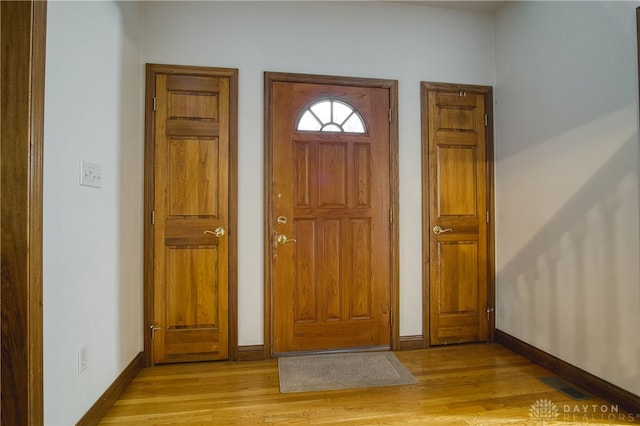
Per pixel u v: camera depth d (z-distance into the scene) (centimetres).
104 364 177
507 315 260
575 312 204
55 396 136
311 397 190
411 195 262
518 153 249
